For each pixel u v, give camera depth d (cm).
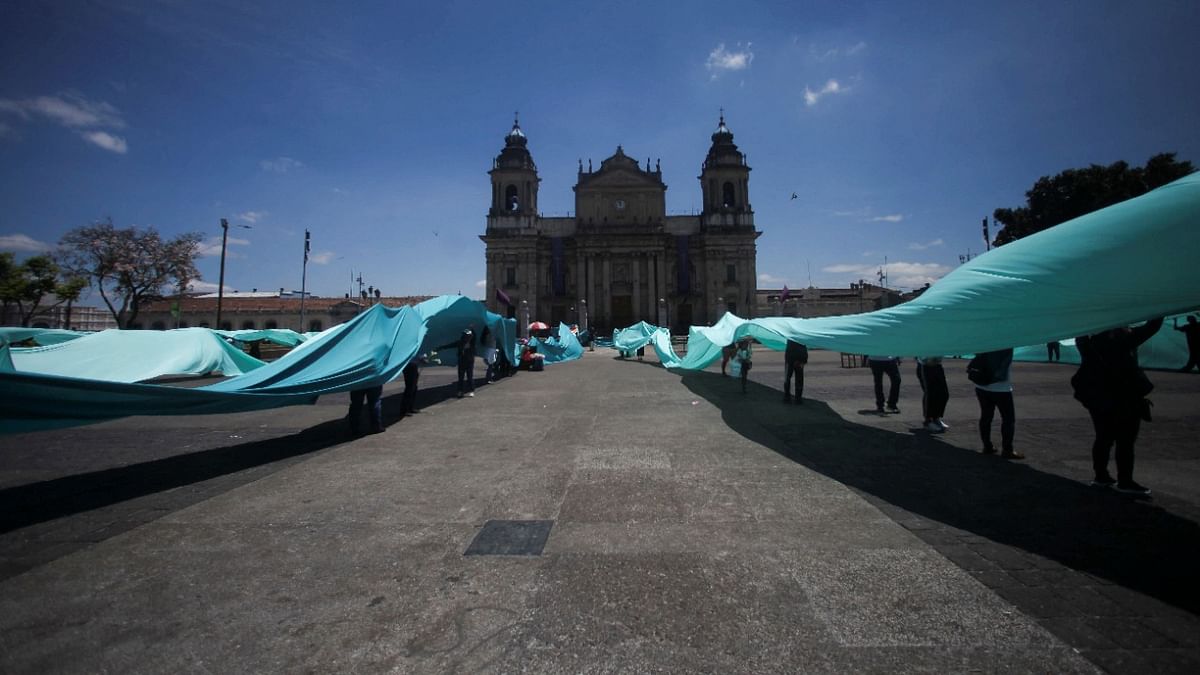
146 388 572
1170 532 402
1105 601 303
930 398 794
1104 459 505
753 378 1692
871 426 848
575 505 477
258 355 3175
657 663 251
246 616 296
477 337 1656
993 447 664
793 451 679
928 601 304
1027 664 247
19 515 466
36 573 352
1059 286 501
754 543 389
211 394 636
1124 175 3116
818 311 7119
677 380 1673
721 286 6888
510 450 702
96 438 822
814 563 355
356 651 262
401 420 956
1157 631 272
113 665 254
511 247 6925
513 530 419
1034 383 1408
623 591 319
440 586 328
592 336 5716
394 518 450
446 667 249
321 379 767
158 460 672
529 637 273
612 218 6919
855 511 455
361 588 327
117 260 3656
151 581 339
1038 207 3466
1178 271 442
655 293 6775
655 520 438
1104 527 414
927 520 432
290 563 364
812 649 260
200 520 451
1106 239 479
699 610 297
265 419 995
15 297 3456
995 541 389
